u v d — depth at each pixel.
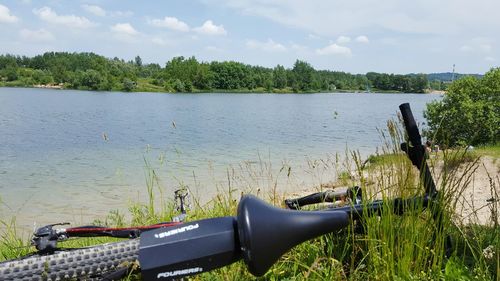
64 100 88.50
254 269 1.41
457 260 3.16
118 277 1.64
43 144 25.52
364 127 40.69
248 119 49.50
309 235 1.48
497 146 14.52
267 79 193.62
